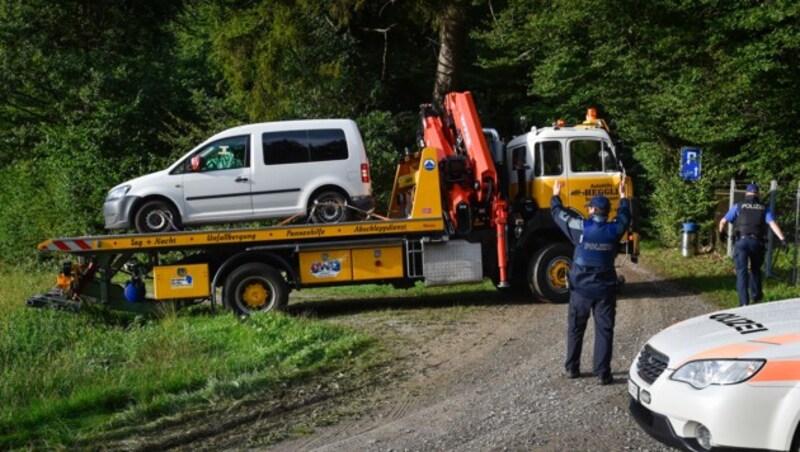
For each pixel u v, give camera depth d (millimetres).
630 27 19281
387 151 21453
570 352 7488
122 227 12086
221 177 12086
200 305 12188
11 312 11812
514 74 26594
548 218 12180
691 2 17297
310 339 9594
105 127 21188
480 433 6109
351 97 23516
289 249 11836
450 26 22406
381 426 6406
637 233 12047
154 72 23906
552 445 5758
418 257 12109
